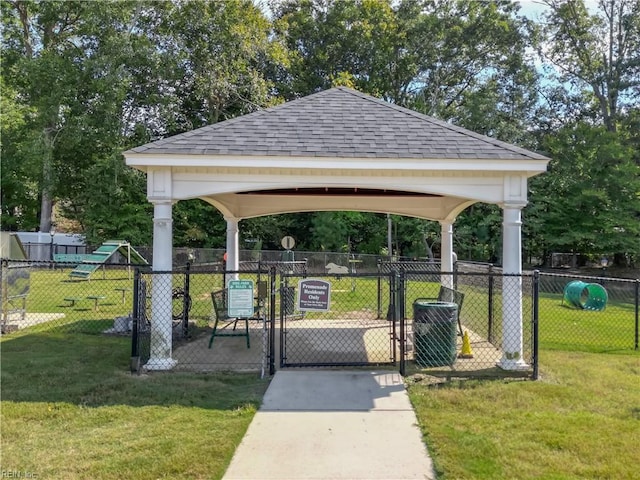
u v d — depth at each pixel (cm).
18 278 1018
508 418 491
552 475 373
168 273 656
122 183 2644
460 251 2812
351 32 2989
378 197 1084
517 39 3028
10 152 2772
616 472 378
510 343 682
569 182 2358
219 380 618
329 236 2789
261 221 2888
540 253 2784
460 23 2972
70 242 3034
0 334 905
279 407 520
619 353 836
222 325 988
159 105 2683
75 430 456
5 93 2464
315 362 698
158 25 2728
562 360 745
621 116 2816
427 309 695
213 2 2661
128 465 385
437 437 441
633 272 2536
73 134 2548
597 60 3000
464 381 618
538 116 3152
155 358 670
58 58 2627
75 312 1180
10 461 391
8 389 574
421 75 3142
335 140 691
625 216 2252
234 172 679
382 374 645
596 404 538
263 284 726
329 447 421
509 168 664
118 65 2559
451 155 660
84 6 2684
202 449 414
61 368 667
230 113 2822
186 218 2789
